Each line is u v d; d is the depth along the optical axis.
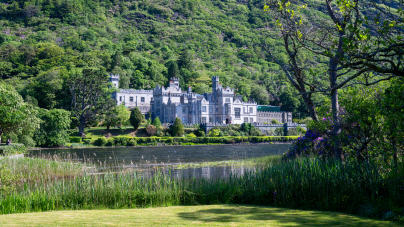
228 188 19.20
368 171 16.00
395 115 13.00
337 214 14.09
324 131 24.73
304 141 28.84
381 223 11.98
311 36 19.19
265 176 19.47
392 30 12.64
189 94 126.94
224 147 84.81
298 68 22.11
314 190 16.59
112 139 93.06
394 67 12.33
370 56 12.50
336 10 19.33
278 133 119.44
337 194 15.86
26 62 191.12
